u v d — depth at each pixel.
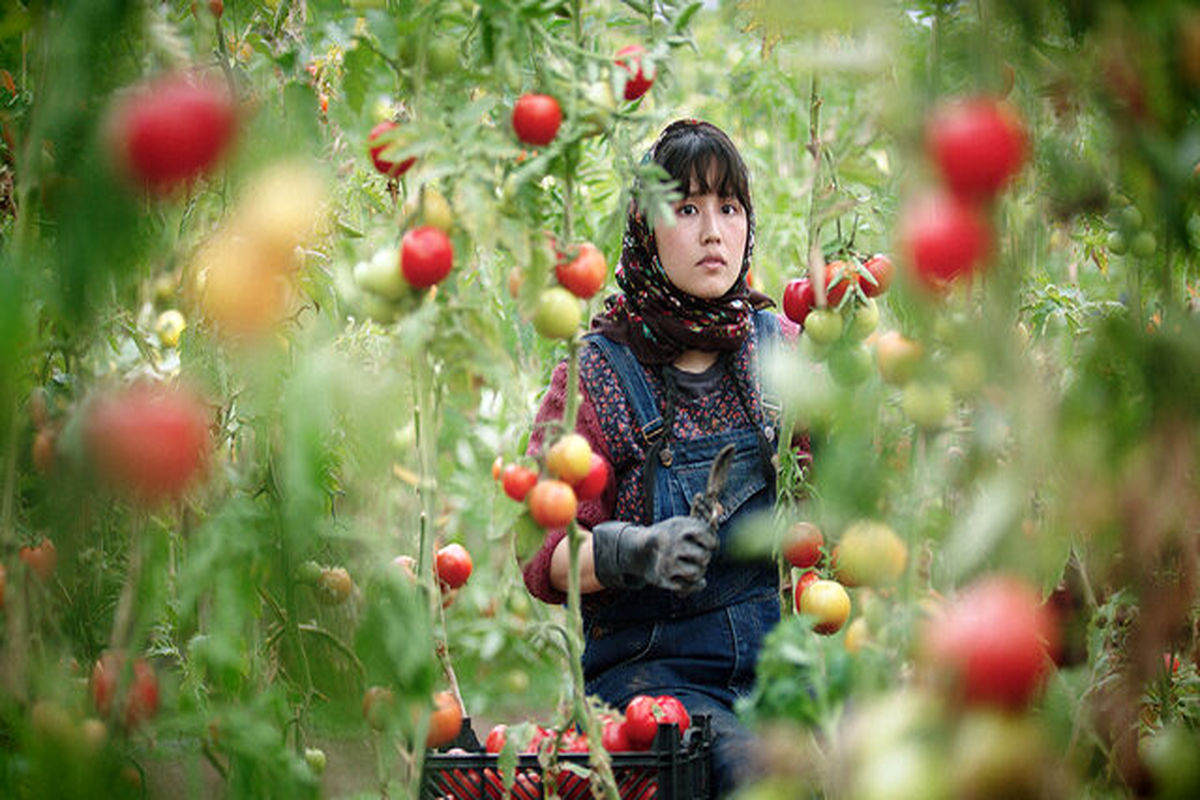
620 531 2.56
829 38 1.55
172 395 1.86
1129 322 1.47
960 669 1.17
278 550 2.09
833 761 1.53
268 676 2.46
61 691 1.94
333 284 2.37
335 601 2.52
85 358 2.07
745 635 2.80
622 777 2.29
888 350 1.65
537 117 2.04
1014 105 1.59
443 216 2.07
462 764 2.31
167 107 1.54
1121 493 1.38
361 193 2.83
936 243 1.37
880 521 1.57
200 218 2.09
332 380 1.97
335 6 2.28
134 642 2.02
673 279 2.89
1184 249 1.60
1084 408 1.38
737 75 4.42
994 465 1.48
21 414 2.04
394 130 2.01
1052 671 1.65
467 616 4.61
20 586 1.97
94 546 2.26
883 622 1.65
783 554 2.43
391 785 2.13
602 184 3.52
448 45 2.16
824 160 2.13
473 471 4.08
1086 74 1.45
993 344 1.46
